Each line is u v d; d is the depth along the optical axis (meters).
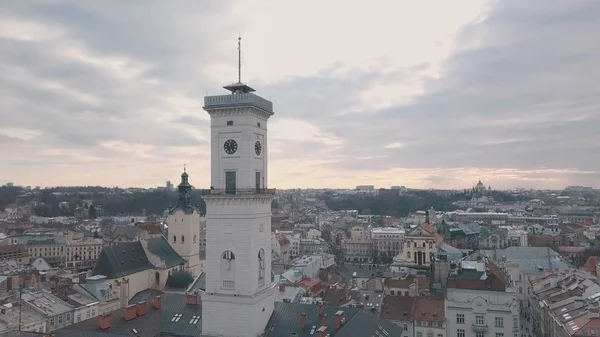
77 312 139.00
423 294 165.38
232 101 102.06
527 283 198.88
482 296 134.38
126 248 178.12
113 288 159.38
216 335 102.00
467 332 134.62
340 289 163.75
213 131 104.44
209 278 103.38
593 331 119.69
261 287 104.81
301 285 174.75
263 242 105.94
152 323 111.00
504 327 132.00
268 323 106.62
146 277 180.12
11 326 116.19
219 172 103.88
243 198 100.25
